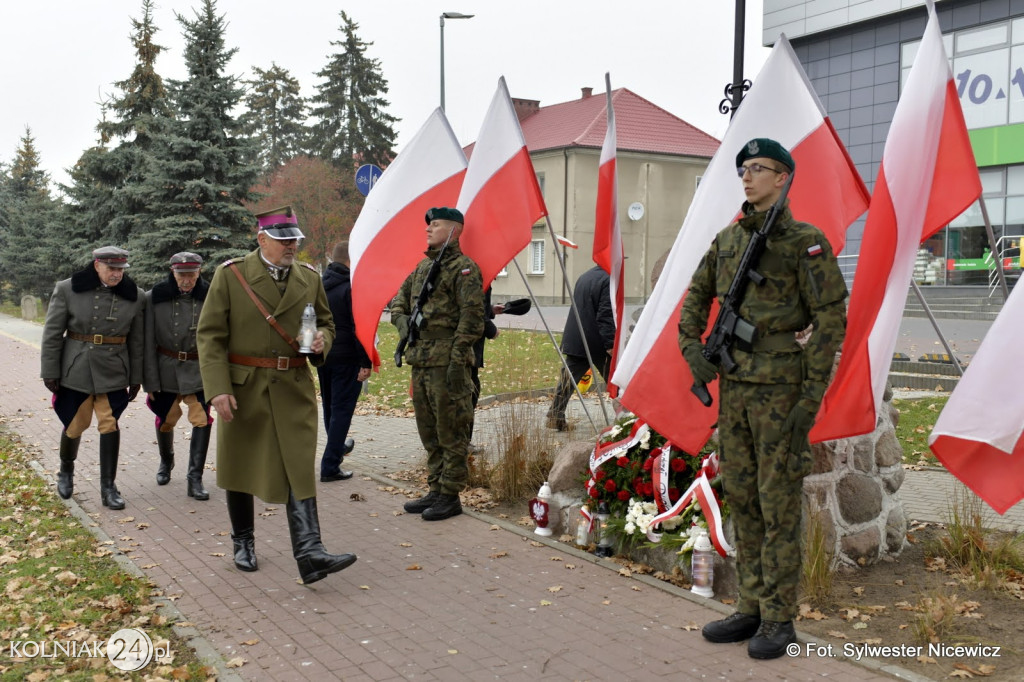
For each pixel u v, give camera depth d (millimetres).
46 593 5324
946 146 5051
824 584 4988
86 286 7348
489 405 11484
